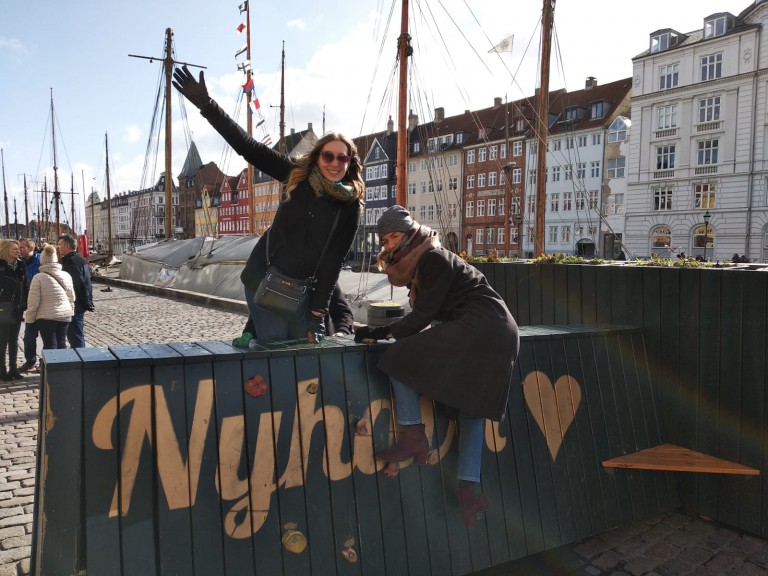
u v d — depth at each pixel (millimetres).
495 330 2619
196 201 113125
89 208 171125
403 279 2713
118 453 2275
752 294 3740
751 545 3674
